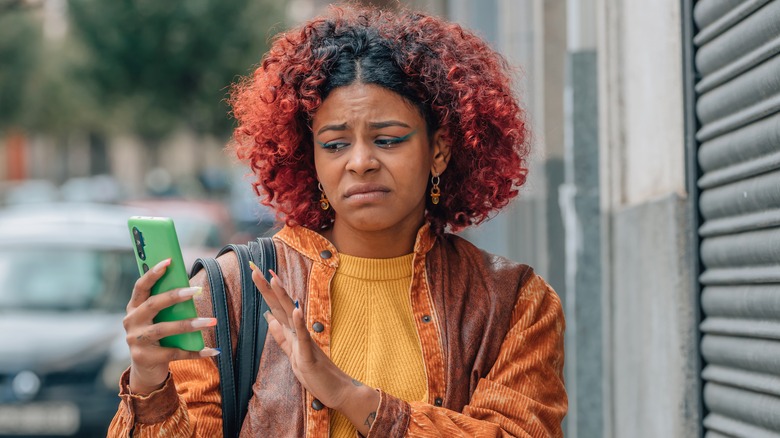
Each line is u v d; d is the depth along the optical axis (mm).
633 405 4234
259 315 2500
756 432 3234
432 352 2516
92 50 35406
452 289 2600
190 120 37812
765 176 3133
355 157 2447
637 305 4145
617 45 4457
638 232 4113
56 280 8242
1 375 7105
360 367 2502
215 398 2490
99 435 7121
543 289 2672
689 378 3637
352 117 2453
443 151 2658
